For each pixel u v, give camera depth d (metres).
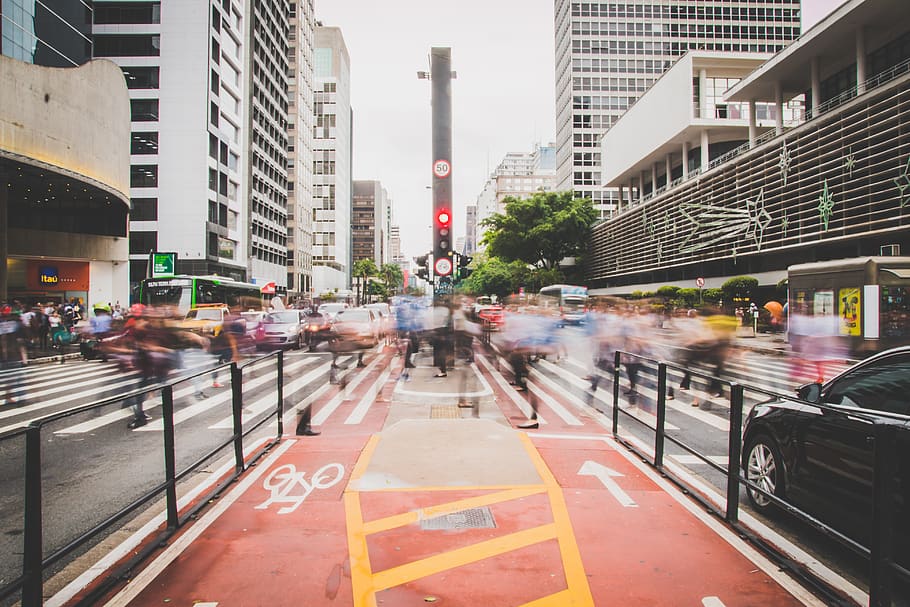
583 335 27.42
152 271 35.59
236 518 4.46
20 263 31.45
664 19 85.75
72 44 30.78
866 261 16.08
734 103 48.94
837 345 17.31
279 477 5.54
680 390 11.77
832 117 25.72
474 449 6.42
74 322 25.23
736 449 4.40
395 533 4.14
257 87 62.00
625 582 3.44
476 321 22.06
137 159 46.56
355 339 19.45
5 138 20.62
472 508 4.63
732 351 15.15
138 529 4.46
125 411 9.65
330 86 106.25
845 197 24.70
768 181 30.70
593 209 62.00
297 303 55.62
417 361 17.22
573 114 85.19
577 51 85.50
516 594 3.28
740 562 3.74
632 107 57.19
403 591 3.31
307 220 88.25
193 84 46.72
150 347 10.02
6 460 3.71
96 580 3.61
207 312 21.20
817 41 29.52
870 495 3.58
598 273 61.22
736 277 30.05
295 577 3.49
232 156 54.66
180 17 46.75
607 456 6.35
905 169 21.09
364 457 6.13
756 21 85.12
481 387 11.88
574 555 3.79
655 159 54.66
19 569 3.83
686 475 5.88
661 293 36.88
